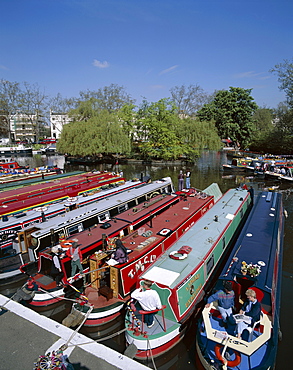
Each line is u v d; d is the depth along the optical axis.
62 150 41.56
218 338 6.24
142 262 9.30
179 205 14.23
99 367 6.30
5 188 17.77
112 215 13.16
